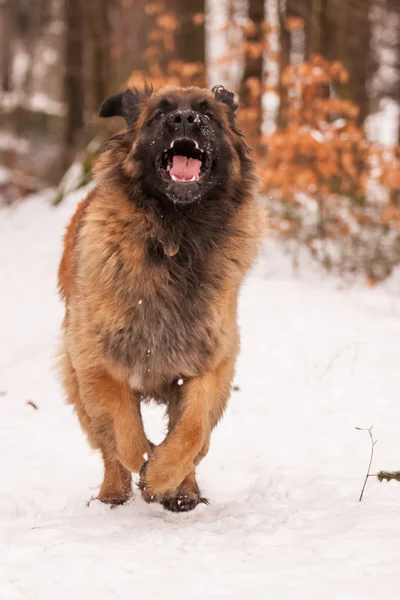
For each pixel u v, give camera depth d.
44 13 42.62
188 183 6.01
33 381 10.77
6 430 8.95
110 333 6.23
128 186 6.30
